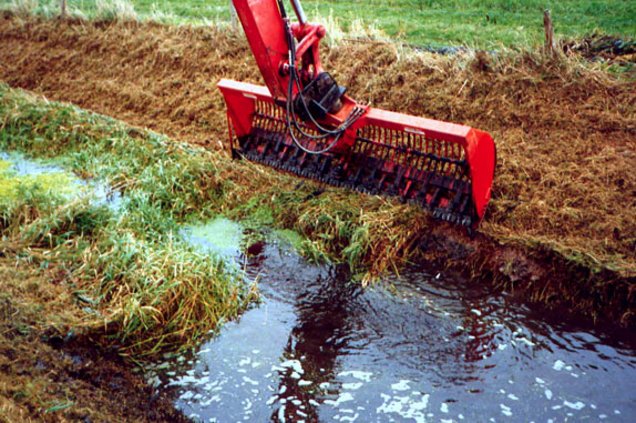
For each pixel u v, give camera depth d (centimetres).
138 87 1072
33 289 594
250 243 712
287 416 495
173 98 1019
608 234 629
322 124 686
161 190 764
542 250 621
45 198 726
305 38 638
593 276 589
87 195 721
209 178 788
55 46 1235
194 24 1174
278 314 607
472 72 861
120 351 555
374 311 607
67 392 499
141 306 578
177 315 583
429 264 665
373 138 699
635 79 795
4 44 1291
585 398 499
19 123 957
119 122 942
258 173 803
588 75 798
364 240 667
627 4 1156
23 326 553
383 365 542
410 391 513
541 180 702
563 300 603
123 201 746
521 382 518
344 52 979
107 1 1320
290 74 633
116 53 1160
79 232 682
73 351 545
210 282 611
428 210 670
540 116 782
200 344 571
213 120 955
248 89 736
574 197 677
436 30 1112
